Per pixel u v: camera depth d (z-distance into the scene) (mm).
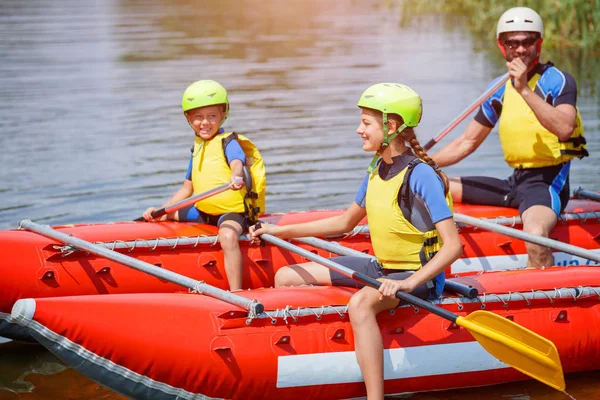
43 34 21641
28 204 8508
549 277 5344
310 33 21703
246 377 4734
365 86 14477
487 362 5082
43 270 5895
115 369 4695
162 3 30031
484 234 6625
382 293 4605
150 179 9414
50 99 13805
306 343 4816
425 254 4785
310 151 10500
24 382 5363
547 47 17469
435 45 19000
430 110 12500
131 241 6125
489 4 20547
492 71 15492
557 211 6406
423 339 4969
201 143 6375
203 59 17781
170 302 4801
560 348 5168
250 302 4750
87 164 10023
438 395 5145
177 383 4723
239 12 27156
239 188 5953
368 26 22859
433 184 4629
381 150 4805
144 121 12281
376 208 4840
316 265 5316
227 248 6113
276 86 14734
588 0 16984
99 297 4766
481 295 5102
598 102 12703
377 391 4730
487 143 10930
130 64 17188
